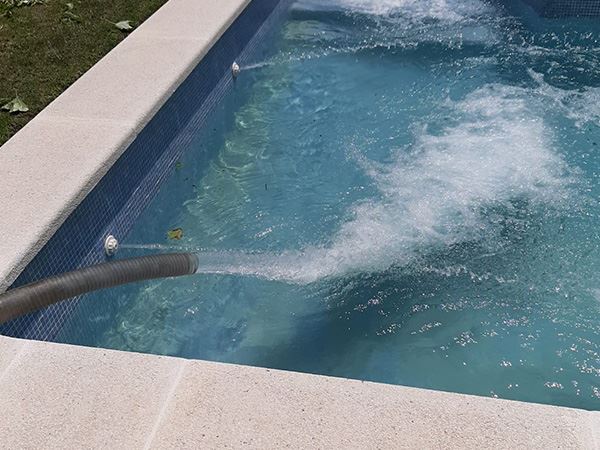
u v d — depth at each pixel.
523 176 4.50
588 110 5.23
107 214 3.74
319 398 2.18
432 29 6.80
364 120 5.24
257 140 5.02
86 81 4.58
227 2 5.92
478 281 3.68
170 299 3.63
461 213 4.20
